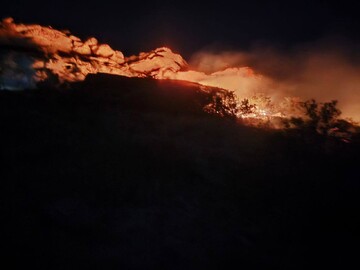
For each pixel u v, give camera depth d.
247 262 5.15
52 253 4.79
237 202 6.89
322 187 7.56
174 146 8.93
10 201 5.70
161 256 5.09
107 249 5.08
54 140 8.03
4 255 4.59
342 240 6.01
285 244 5.80
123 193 6.45
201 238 5.65
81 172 6.88
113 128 9.46
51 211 5.65
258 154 9.39
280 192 7.31
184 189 7.05
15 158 7.00
